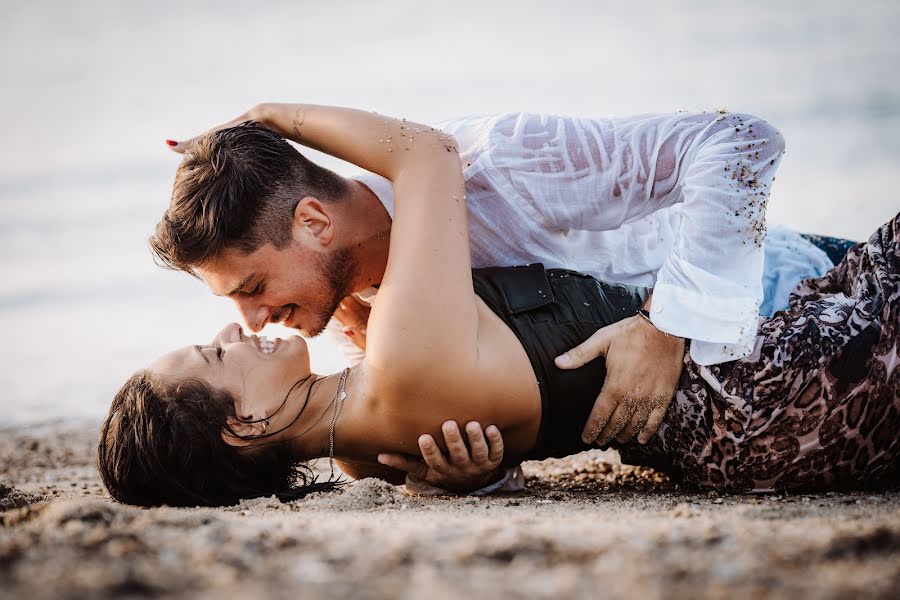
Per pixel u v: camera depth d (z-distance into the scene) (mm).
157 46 18828
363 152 2842
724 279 2727
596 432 2867
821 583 1558
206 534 1920
